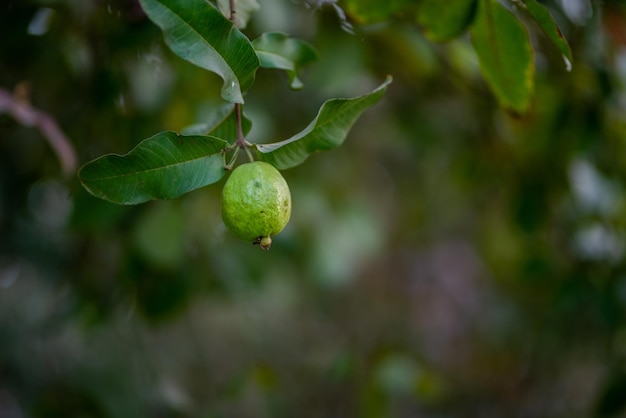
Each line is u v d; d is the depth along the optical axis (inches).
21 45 46.1
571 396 90.3
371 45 51.8
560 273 65.6
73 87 50.5
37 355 61.9
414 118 67.2
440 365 118.8
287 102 61.9
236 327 83.7
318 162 68.9
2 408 63.1
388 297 124.6
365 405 65.9
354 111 33.1
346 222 70.7
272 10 45.5
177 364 69.3
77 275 56.7
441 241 112.9
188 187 31.9
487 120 60.0
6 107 41.3
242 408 72.9
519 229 62.1
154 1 31.8
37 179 54.2
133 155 31.4
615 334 62.9
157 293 53.3
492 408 113.0
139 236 47.9
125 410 54.7
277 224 31.9
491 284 104.9
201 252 55.4
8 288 62.7
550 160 59.4
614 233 62.0
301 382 101.9
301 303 104.8
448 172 76.5
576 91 52.4
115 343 57.6
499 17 37.6
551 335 72.8
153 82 48.8
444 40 39.8
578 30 48.1
